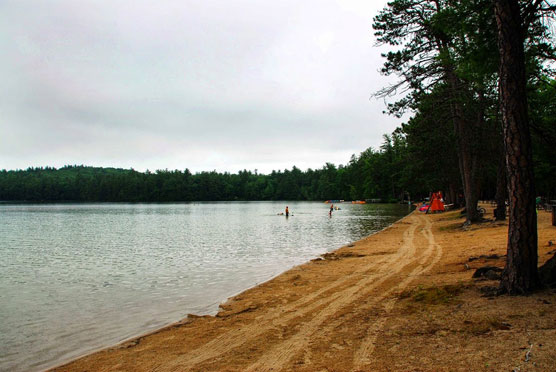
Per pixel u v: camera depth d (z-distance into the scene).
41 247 23.88
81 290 11.93
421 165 38.44
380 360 5.01
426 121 22.78
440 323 6.10
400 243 19.48
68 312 9.43
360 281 10.69
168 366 5.62
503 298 6.80
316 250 20.33
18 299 10.84
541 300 6.32
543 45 9.53
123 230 36.22
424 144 30.80
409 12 17.59
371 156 118.75
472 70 10.24
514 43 6.98
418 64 17.39
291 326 7.10
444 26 9.86
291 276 12.58
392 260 14.05
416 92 17.89
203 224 43.53
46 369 6.03
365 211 65.75
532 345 4.74
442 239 19.52
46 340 7.45
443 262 12.39
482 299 6.98
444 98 20.23
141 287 12.14
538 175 31.53
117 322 8.52
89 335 7.69
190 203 156.75
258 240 26.05
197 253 20.03
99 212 79.31
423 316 6.62
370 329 6.35
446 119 22.69
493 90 20.27
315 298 9.16
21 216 64.12
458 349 4.99
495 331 5.39
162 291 11.48
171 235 30.80
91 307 9.86
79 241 27.19
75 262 17.83
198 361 5.73
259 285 11.61
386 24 17.81
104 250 22.14
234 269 15.00
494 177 46.72
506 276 7.11
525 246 6.93
